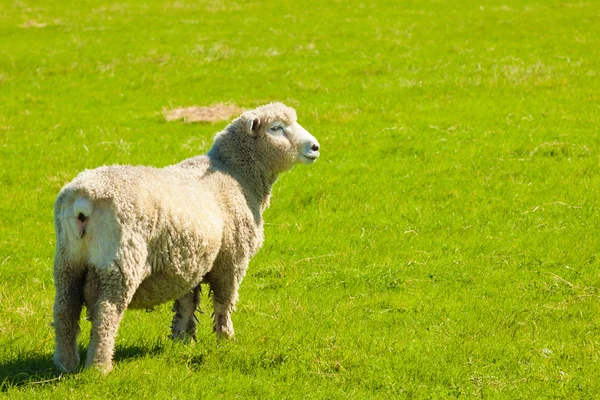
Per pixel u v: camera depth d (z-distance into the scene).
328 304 17.58
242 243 14.19
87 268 12.16
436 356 14.42
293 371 13.63
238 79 43.34
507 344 15.00
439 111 35.66
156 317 16.36
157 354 13.91
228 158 14.81
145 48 51.16
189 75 44.47
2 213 24.58
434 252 20.88
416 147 30.33
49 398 11.86
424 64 44.84
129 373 12.67
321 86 41.03
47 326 15.42
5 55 49.69
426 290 18.42
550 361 14.23
